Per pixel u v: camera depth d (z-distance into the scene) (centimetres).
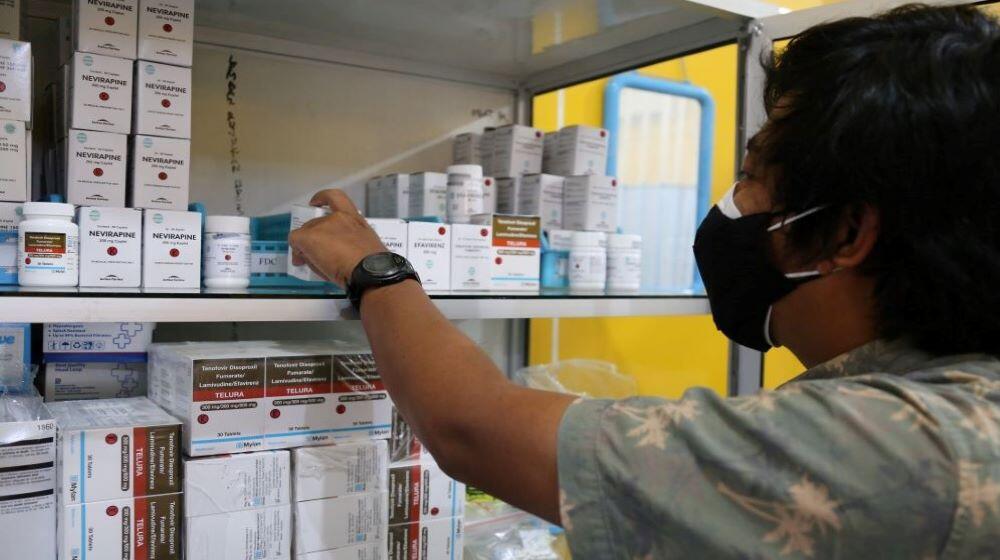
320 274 98
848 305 66
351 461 105
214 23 142
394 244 115
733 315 77
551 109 193
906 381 56
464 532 130
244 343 115
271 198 152
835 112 58
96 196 101
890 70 56
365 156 163
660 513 55
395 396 74
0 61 94
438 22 144
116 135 102
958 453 50
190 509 94
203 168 144
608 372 176
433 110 172
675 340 221
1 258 96
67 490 88
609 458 58
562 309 120
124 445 91
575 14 139
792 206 64
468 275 122
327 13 138
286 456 100
